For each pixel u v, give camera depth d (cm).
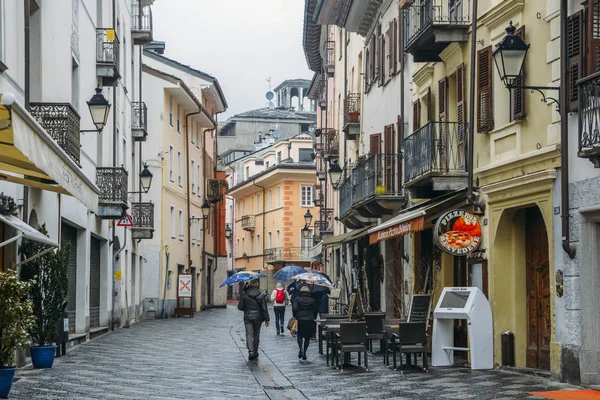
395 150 2884
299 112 11038
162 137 4884
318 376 1712
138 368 1859
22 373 1722
